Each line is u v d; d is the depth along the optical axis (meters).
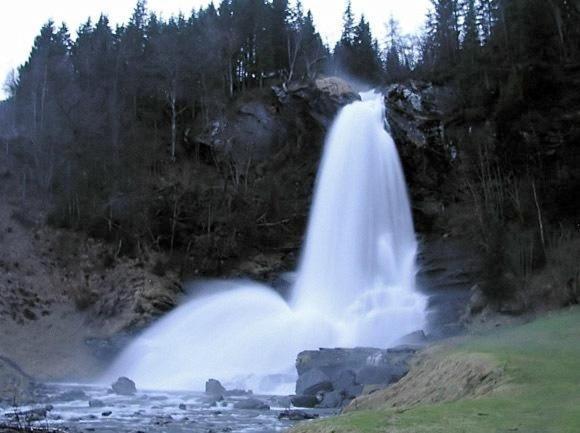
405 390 17.33
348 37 96.38
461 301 40.88
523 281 37.16
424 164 53.94
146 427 17.92
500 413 10.12
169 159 59.75
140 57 69.81
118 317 43.66
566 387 11.76
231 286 50.56
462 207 50.19
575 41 52.78
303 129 60.78
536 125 48.16
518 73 50.50
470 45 59.44
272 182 57.53
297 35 78.75
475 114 51.66
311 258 54.62
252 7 76.88
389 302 45.81
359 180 56.28
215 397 27.09
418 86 56.69
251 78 73.44
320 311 47.31
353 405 19.00
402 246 52.28
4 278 44.47
